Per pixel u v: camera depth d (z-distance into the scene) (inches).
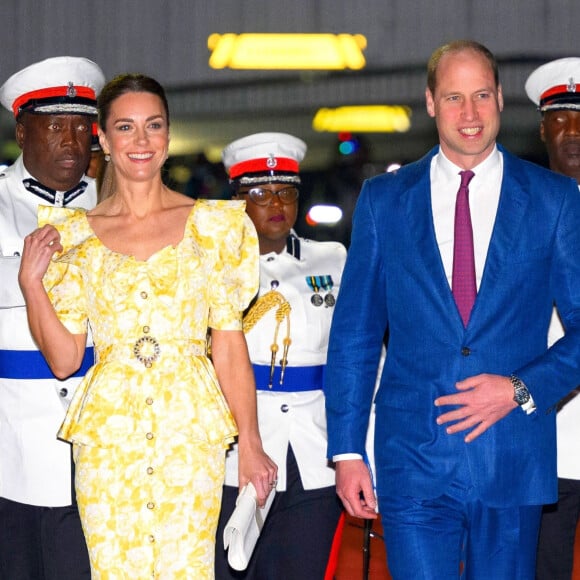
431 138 1146.7
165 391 481.7
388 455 495.5
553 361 482.9
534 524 494.9
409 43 1077.1
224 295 496.7
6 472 602.2
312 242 653.9
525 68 1059.9
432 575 485.1
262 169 635.5
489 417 479.8
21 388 600.4
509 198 493.4
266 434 620.7
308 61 1081.4
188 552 478.6
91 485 480.4
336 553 629.9
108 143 496.1
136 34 1043.3
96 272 489.7
